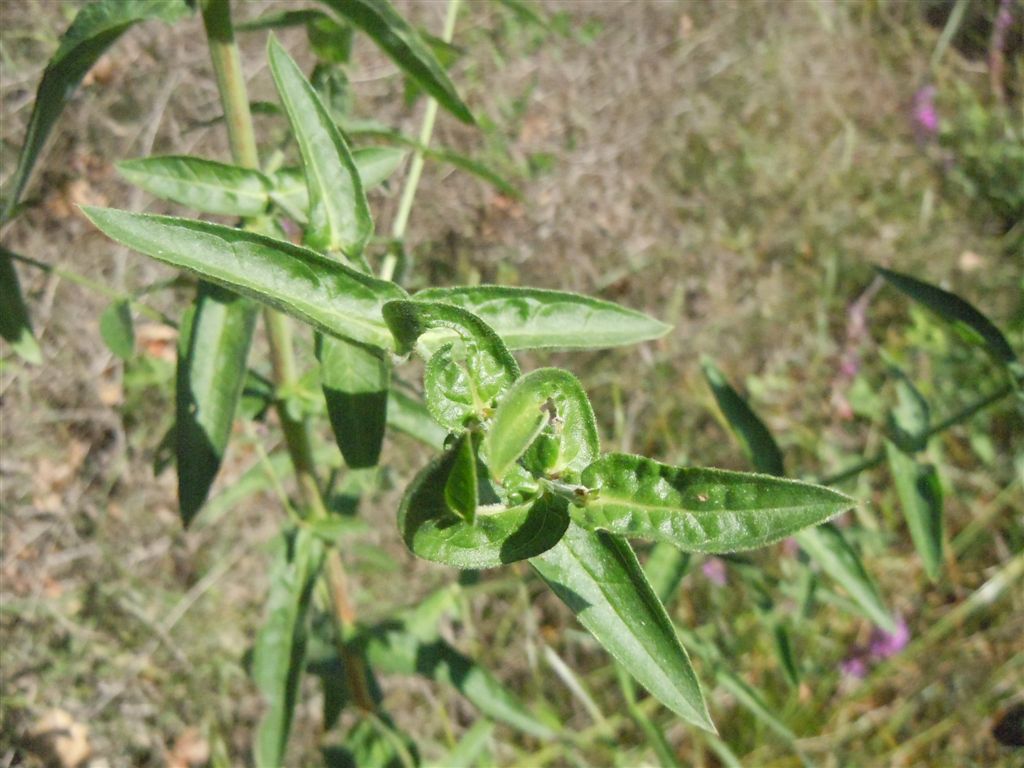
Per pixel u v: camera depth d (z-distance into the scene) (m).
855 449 4.50
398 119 4.32
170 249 1.32
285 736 2.27
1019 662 4.11
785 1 5.32
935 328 4.72
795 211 4.93
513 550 1.15
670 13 5.10
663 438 4.39
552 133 4.64
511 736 3.76
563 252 4.52
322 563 2.35
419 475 1.01
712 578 3.95
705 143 4.95
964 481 4.49
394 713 3.69
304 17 2.14
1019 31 5.53
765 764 3.86
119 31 1.73
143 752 3.51
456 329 1.24
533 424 1.09
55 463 3.75
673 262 4.68
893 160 5.20
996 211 5.23
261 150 3.91
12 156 3.74
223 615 3.73
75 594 3.66
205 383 2.00
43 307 3.71
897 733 4.00
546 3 4.70
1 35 3.69
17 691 3.43
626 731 3.84
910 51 5.52
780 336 4.66
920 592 4.26
